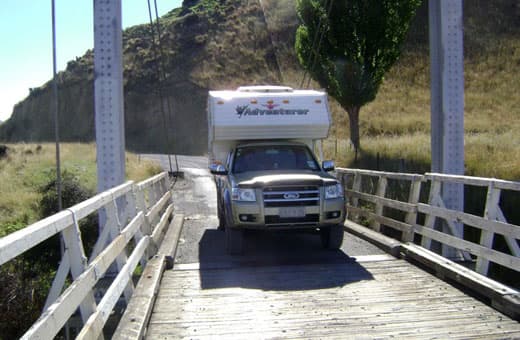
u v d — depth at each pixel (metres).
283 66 59.03
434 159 8.88
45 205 14.38
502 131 28.72
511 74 47.09
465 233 10.37
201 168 29.30
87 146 37.34
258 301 6.68
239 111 10.47
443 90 8.56
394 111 42.09
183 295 6.97
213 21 69.25
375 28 21.41
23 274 9.02
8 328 7.20
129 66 63.97
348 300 6.64
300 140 11.32
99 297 7.13
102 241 5.70
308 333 5.54
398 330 5.57
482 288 6.40
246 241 10.92
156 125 56.09
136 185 8.01
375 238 9.96
